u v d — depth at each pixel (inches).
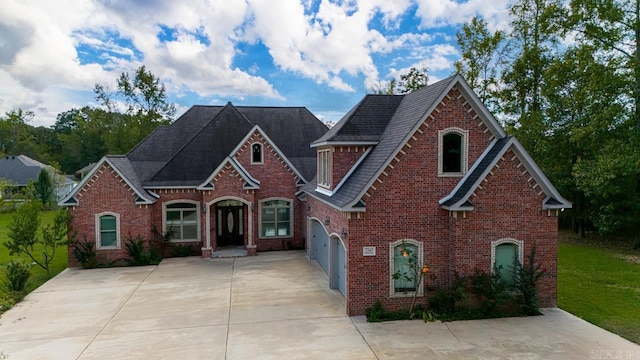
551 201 543.8
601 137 1004.6
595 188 973.8
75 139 3292.3
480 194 531.5
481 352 426.6
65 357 426.6
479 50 1366.9
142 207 840.3
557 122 1149.1
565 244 1086.4
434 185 545.3
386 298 537.3
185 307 574.2
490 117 550.6
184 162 932.0
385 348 436.5
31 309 574.2
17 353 437.1
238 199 890.1
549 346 439.8
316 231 844.0
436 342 450.6
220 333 482.0
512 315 530.0
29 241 762.8
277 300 599.2
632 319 528.4
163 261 864.3
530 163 533.6
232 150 951.0
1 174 2317.9
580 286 684.1
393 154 532.7
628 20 920.3
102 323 518.9
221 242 975.6
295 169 961.5
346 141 629.3
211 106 1099.3
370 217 531.8
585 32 973.8
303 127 1106.1
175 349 440.5
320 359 412.8
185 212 918.4
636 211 1005.2
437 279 547.2
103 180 822.5
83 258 805.2
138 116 1844.2
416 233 542.0
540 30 1163.3
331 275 655.1
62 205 803.4
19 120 3521.2
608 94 943.0
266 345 447.2
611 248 1027.3
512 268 547.2
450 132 548.7
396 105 696.4
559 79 1085.1
